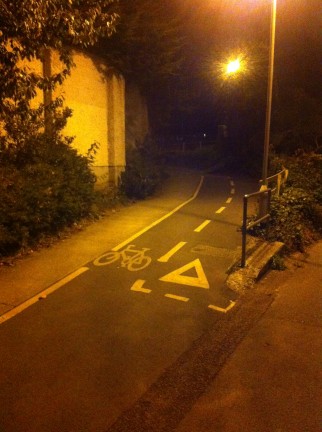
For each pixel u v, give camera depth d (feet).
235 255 29.19
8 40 30.53
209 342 17.53
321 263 30.63
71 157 36.99
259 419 12.66
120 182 52.95
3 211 26.61
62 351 16.46
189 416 12.82
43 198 29.43
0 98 28.99
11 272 25.07
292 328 19.20
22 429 12.12
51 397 13.58
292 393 13.99
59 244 31.12
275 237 33.58
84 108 45.73
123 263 27.22
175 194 59.77
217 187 69.00
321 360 16.26
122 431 12.12
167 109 88.02
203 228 37.29
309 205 40.50
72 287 23.07
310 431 12.11
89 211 39.01
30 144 33.55
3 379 14.55
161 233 35.22
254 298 22.88
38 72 38.34
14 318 19.25
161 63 66.74
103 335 17.81
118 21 46.62
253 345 17.46
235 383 14.61
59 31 28.50
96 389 14.06
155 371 15.23
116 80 51.83
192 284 23.94
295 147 79.20
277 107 85.61
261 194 32.27
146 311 20.29
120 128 53.42
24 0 24.95
